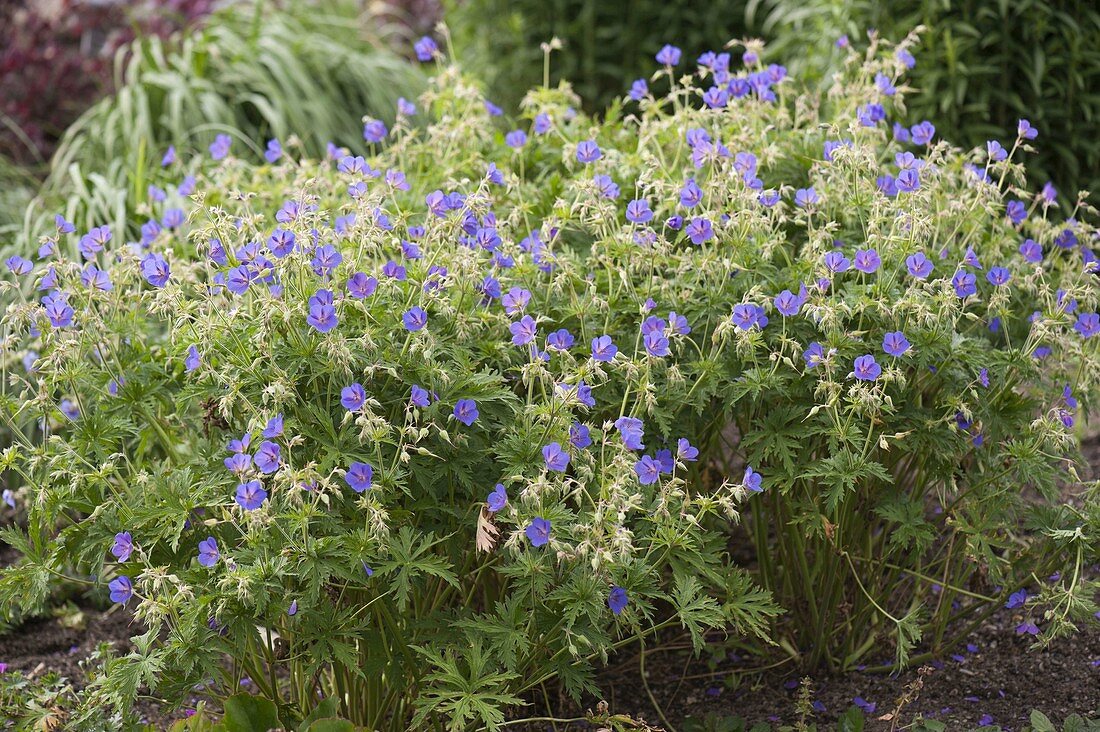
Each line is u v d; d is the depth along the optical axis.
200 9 7.63
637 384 3.05
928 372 3.29
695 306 3.20
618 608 2.77
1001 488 3.28
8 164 6.42
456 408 2.85
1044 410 3.43
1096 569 3.99
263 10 7.26
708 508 2.88
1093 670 3.46
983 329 3.54
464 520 2.94
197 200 3.11
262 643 2.98
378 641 2.97
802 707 3.28
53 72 7.23
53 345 3.16
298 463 2.88
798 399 3.15
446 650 2.84
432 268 3.05
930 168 3.37
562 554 2.61
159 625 2.79
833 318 2.95
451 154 3.97
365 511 2.83
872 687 3.51
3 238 5.46
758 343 3.03
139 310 3.40
